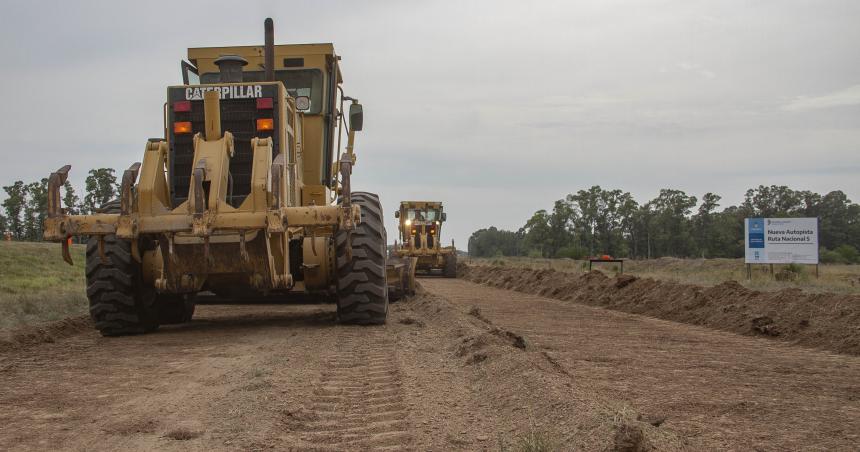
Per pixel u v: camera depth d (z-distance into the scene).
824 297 11.77
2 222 77.12
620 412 4.52
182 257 9.11
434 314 12.24
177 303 11.33
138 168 9.20
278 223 8.77
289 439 4.60
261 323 11.62
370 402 5.73
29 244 37.19
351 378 6.68
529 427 4.78
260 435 4.63
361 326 10.70
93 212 10.43
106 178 54.94
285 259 9.32
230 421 4.98
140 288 10.00
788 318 11.54
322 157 12.22
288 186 10.15
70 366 7.34
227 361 7.60
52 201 9.07
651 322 13.53
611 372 7.58
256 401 5.46
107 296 9.78
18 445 4.46
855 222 100.88
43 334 9.65
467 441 4.59
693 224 94.62
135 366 7.33
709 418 5.55
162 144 9.65
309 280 10.54
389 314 12.77
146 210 9.12
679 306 14.54
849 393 6.64
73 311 12.68
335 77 12.59
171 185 9.88
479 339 7.93
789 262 21.27
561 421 4.74
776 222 21.44
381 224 10.88
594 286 19.41
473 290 25.23
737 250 87.81
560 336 10.83
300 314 13.49
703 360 8.63
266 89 10.12
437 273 44.06
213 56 12.41
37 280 22.77
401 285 15.84
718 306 13.52
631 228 96.06
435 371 7.00
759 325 11.55
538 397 5.36
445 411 5.38
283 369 6.89
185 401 5.64
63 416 5.19
